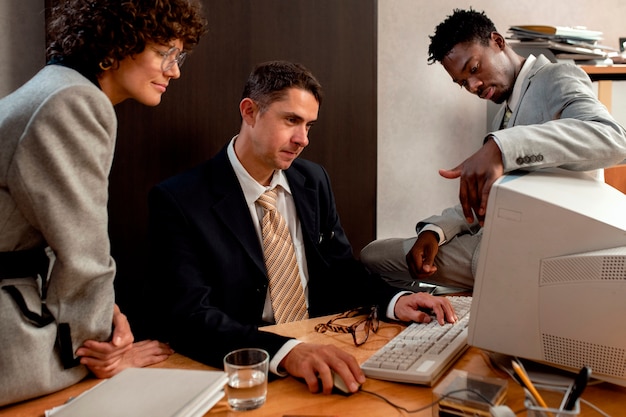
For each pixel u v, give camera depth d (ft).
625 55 9.57
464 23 7.24
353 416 3.14
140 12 3.90
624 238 3.31
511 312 3.63
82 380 3.75
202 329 4.17
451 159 9.85
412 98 9.39
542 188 3.69
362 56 7.73
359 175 7.89
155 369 3.46
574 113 5.92
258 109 5.24
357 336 4.40
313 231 5.68
